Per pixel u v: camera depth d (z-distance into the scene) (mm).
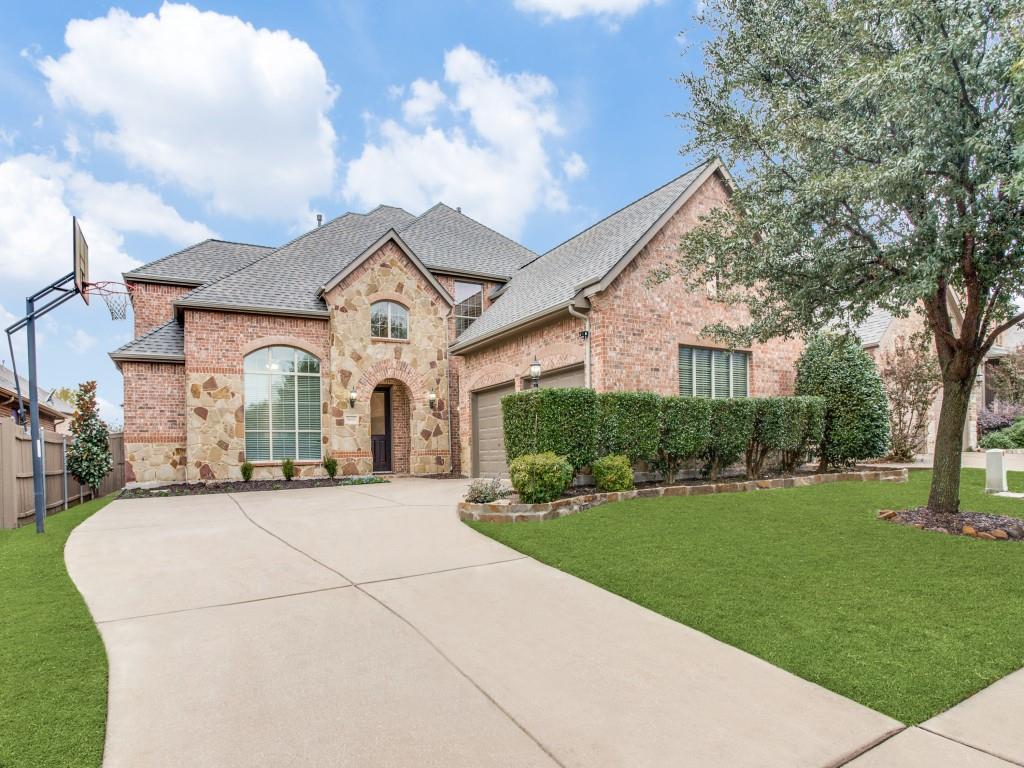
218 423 15906
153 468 15852
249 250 23109
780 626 4613
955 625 4582
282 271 18625
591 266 13984
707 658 4094
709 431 11547
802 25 7895
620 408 10664
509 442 10594
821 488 11445
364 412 17234
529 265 20875
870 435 13008
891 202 6633
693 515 8742
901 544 7027
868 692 3584
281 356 16922
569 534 7676
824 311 8203
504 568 6355
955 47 5668
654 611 5035
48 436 12266
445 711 3373
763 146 8203
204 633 4555
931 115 6016
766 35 8125
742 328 9414
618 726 3209
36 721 3240
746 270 8359
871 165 6934
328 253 20484
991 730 3160
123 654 4160
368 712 3363
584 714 3340
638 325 12773
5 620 4855
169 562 6711
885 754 2947
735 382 14406
